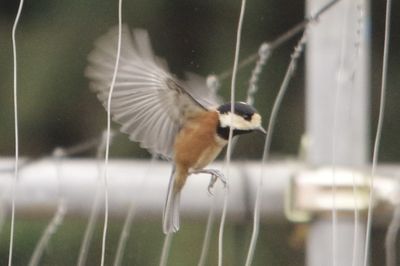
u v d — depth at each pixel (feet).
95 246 51.16
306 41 37.06
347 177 34.40
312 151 35.12
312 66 35.19
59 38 64.85
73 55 64.80
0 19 65.16
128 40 25.62
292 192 34.47
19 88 64.44
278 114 63.82
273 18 65.16
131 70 25.95
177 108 27.22
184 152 27.61
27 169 34.22
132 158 59.77
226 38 65.36
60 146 63.67
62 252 51.52
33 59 64.69
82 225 51.01
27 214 34.30
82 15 64.85
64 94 64.59
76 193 34.09
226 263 51.29
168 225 27.94
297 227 34.73
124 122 26.63
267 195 34.45
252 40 65.16
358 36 31.42
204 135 27.58
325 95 35.06
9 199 34.17
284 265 52.65
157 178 33.96
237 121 27.68
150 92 26.50
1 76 64.75
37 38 64.80
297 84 64.18
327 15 34.91
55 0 64.90
